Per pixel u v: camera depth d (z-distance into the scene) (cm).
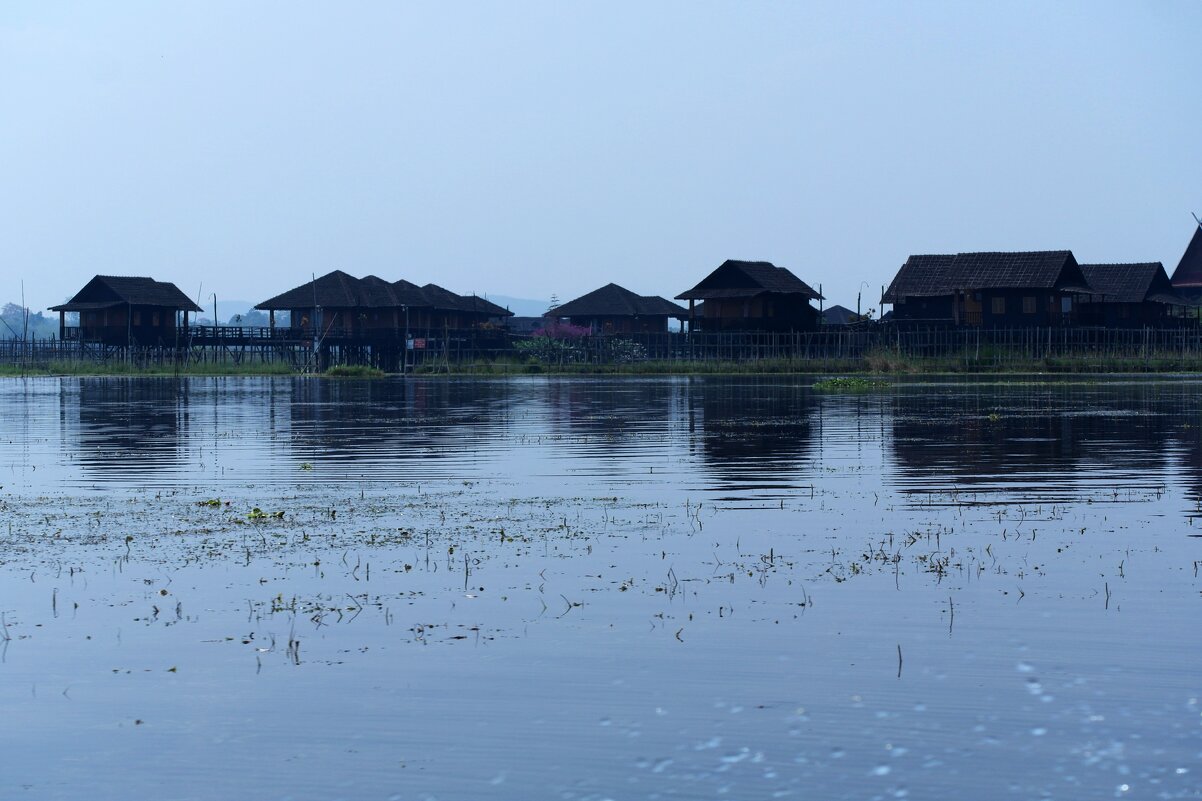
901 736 708
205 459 2245
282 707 770
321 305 9312
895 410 3494
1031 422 2958
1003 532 1352
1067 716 735
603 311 11238
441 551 1266
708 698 775
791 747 695
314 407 3981
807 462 2098
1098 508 1530
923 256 8488
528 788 647
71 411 3800
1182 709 744
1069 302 8112
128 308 8856
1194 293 10806
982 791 634
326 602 1036
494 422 3192
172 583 1116
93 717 757
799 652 871
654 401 4184
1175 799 621
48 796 647
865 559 1200
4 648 903
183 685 814
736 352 8131
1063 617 959
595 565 1184
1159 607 989
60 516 1534
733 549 1262
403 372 8231
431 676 825
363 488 1803
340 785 655
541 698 780
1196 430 2689
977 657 854
